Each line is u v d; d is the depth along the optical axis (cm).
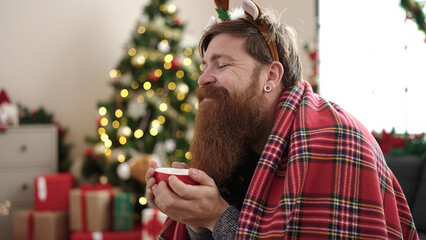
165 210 77
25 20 384
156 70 328
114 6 414
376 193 72
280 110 84
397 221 76
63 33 396
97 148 336
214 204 76
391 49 338
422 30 254
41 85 388
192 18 440
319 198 71
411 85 319
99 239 293
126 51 355
